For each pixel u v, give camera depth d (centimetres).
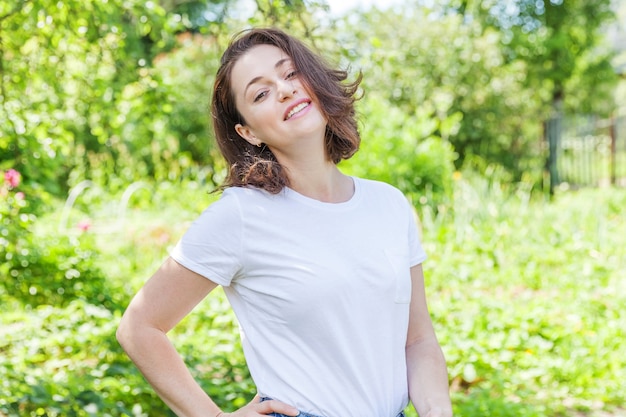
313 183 182
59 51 462
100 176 1306
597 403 492
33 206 675
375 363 174
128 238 927
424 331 197
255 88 177
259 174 173
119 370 446
